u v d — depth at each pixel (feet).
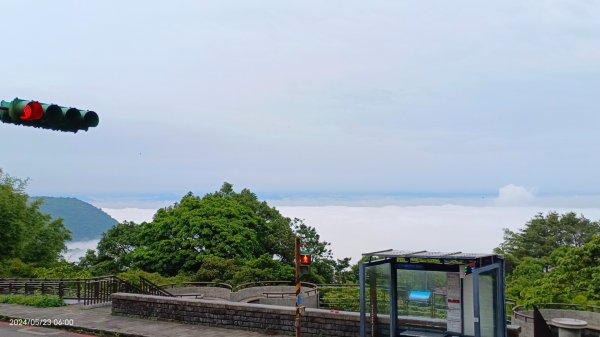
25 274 115.55
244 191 154.61
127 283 75.61
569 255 97.14
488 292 37.91
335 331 47.75
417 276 44.29
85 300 69.62
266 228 140.97
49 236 150.00
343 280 141.59
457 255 39.47
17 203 128.06
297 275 44.01
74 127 31.42
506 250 170.50
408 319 43.70
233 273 110.93
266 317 51.37
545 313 73.97
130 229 150.41
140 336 50.67
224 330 52.42
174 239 127.34
